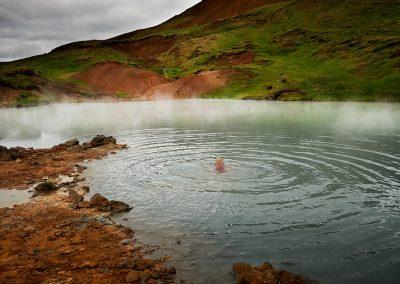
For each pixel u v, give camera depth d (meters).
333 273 8.88
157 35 155.88
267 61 95.94
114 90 89.44
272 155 20.31
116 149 23.78
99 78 97.12
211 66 101.00
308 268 9.12
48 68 126.00
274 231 11.10
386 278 8.60
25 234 11.50
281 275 8.61
